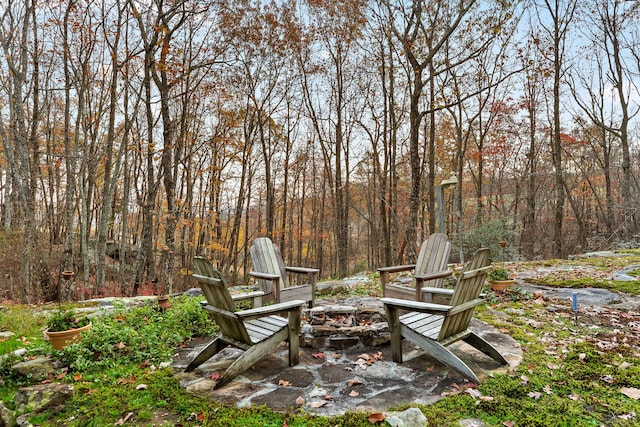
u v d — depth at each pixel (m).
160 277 14.68
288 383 2.60
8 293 9.74
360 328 3.36
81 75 9.42
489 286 5.30
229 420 2.08
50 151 12.78
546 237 18.84
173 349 3.38
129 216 17.78
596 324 3.87
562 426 1.96
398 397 2.34
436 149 16.36
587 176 15.96
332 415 2.13
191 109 11.88
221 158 14.12
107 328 3.39
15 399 2.26
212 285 2.68
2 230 12.63
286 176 16.50
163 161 8.96
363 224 22.02
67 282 7.50
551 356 2.96
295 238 20.28
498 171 17.16
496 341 3.33
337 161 13.47
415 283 4.32
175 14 8.43
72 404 2.29
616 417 2.03
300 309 2.96
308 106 14.54
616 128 13.49
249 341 2.68
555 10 11.08
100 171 13.78
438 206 6.51
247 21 10.67
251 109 13.33
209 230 14.22
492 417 2.06
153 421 2.11
